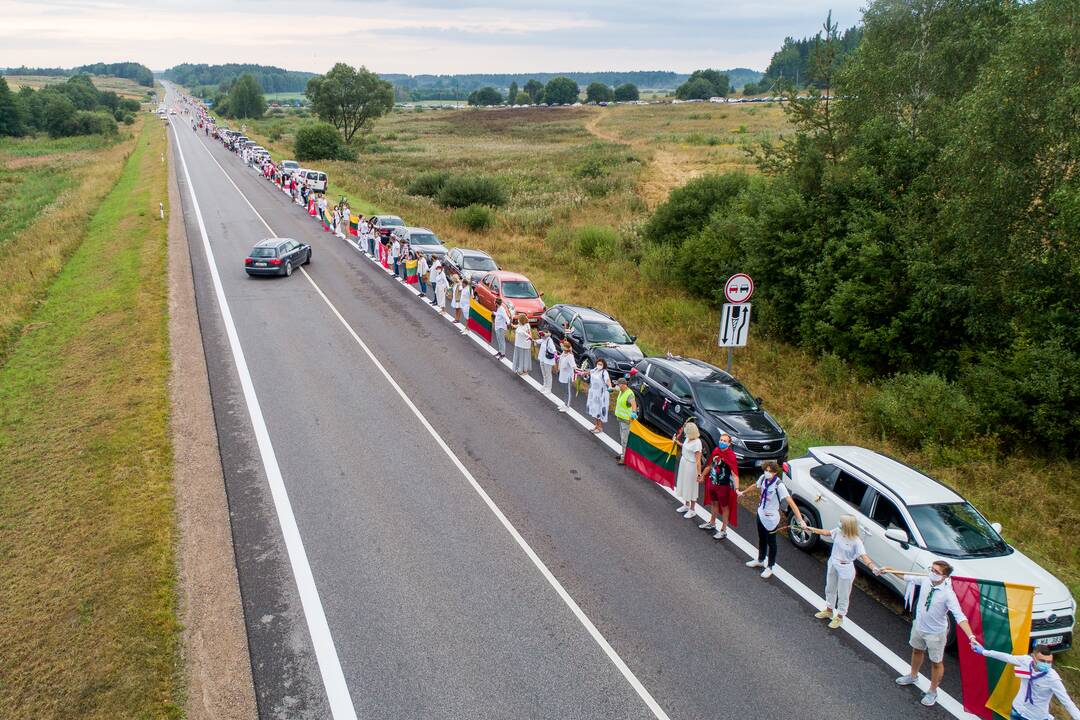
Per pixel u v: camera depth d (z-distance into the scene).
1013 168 15.43
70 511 11.14
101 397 15.57
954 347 18.58
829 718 7.67
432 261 26.20
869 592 10.10
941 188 19.22
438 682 7.91
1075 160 14.93
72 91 167.75
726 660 8.48
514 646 8.53
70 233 34.62
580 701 7.72
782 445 13.45
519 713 7.52
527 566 10.16
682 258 27.20
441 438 14.27
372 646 8.43
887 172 20.52
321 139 76.38
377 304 24.36
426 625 8.82
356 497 11.82
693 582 10.02
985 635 7.99
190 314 21.67
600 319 19.22
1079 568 11.25
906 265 18.83
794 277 22.52
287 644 8.41
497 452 13.82
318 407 15.45
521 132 126.75
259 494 11.77
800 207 21.98
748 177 33.28
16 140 118.44
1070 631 8.79
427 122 157.88
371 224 32.16
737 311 14.51
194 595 9.21
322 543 10.47
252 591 9.34
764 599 9.73
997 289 16.80
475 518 11.38
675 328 23.39
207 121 130.62
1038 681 6.93
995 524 9.90
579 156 76.88
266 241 27.62
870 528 10.02
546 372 17.30
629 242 33.78
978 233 16.36
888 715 7.76
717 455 11.17
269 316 22.03
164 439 13.45
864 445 15.46
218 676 7.89
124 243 31.12
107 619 8.66
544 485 12.60
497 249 34.75
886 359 19.72
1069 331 15.21
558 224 39.16
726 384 14.66
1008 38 17.75
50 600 9.10
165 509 11.10
